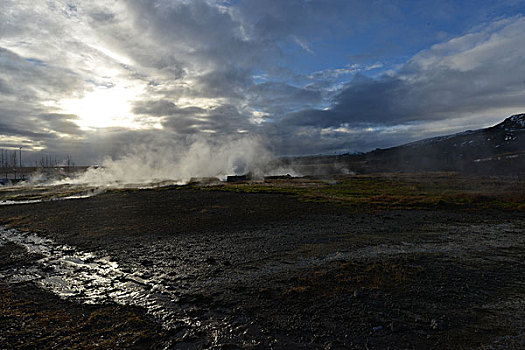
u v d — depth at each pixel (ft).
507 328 24.59
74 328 25.76
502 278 35.60
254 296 31.58
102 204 108.58
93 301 31.45
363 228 65.16
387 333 24.16
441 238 55.93
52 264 44.16
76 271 40.91
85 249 51.62
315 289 32.58
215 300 30.96
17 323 26.63
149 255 47.34
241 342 23.47
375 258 43.62
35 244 55.67
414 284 33.68
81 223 74.33
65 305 30.55
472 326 25.02
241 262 43.21
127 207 99.86
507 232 60.49
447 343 22.65
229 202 108.99
